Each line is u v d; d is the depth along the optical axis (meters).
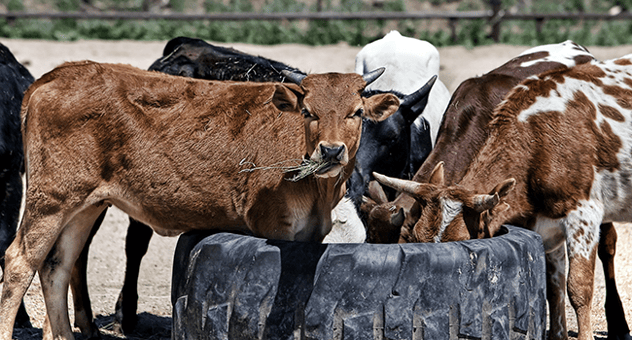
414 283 6.13
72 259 8.37
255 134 7.80
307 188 7.72
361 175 10.29
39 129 7.84
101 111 7.79
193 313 6.69
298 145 7.65
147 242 9.99
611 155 8.75
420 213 7.59
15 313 7.82
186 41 12.12
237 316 6.34
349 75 7.22
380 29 30.75
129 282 9.80
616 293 9.70
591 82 9.08
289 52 27.28
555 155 8.54
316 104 6.98
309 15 30.11
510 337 6.50
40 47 26.88
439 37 29.45
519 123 8.66
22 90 10.09
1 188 9.36
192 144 7.86
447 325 6.18
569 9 35.97
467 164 8.74
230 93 8.03
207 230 7.63
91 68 8.00
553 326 9.16
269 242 6.45
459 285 6.22
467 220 7.31
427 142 11.82
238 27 30.31
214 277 6.55
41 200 7.84
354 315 6.09
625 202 8.95
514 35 30.69
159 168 7.89
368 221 8.32
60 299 8.26
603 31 30.55
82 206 7.88
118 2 37.16
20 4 33.03
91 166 7.80
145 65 24.58
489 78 9.69
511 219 8.59
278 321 6.20
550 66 10.55
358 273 6.12
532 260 6.84
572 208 8.52
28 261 7.84
